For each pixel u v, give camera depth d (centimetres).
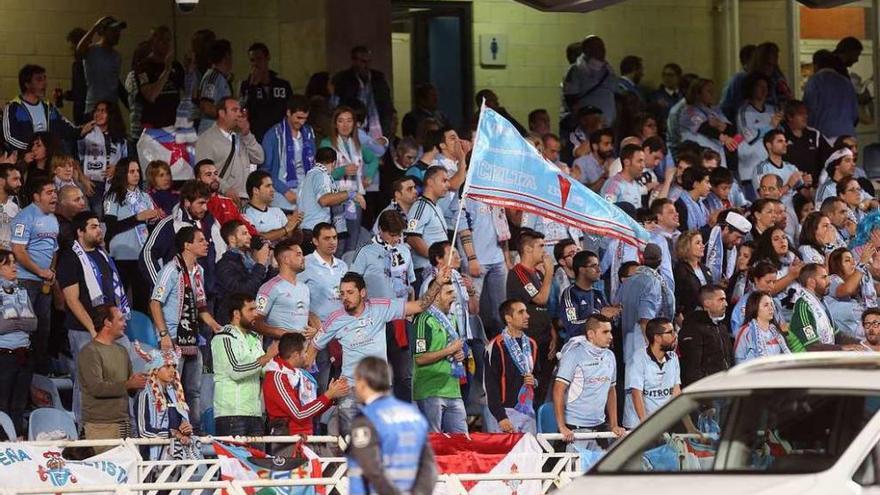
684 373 2831
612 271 3095
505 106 4569
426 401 2667
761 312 2836
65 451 2450
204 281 2830
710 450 1625
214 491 2197
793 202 3628
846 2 4278
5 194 2788
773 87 3991
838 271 3095
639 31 4675
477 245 3069
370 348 2566
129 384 2472
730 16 4738
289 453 2448
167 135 3216
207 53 3431
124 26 3534
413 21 4450
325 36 3888
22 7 3919
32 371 2631
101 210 3120
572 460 2377
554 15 4609
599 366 2672
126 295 2927
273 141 3188
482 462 2320
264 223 2958
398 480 1534
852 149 3762
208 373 2733
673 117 3953
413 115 3706
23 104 3173
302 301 2681
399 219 2848
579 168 3584
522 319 2725
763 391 1638
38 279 2747
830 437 1548
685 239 3055
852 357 1745
